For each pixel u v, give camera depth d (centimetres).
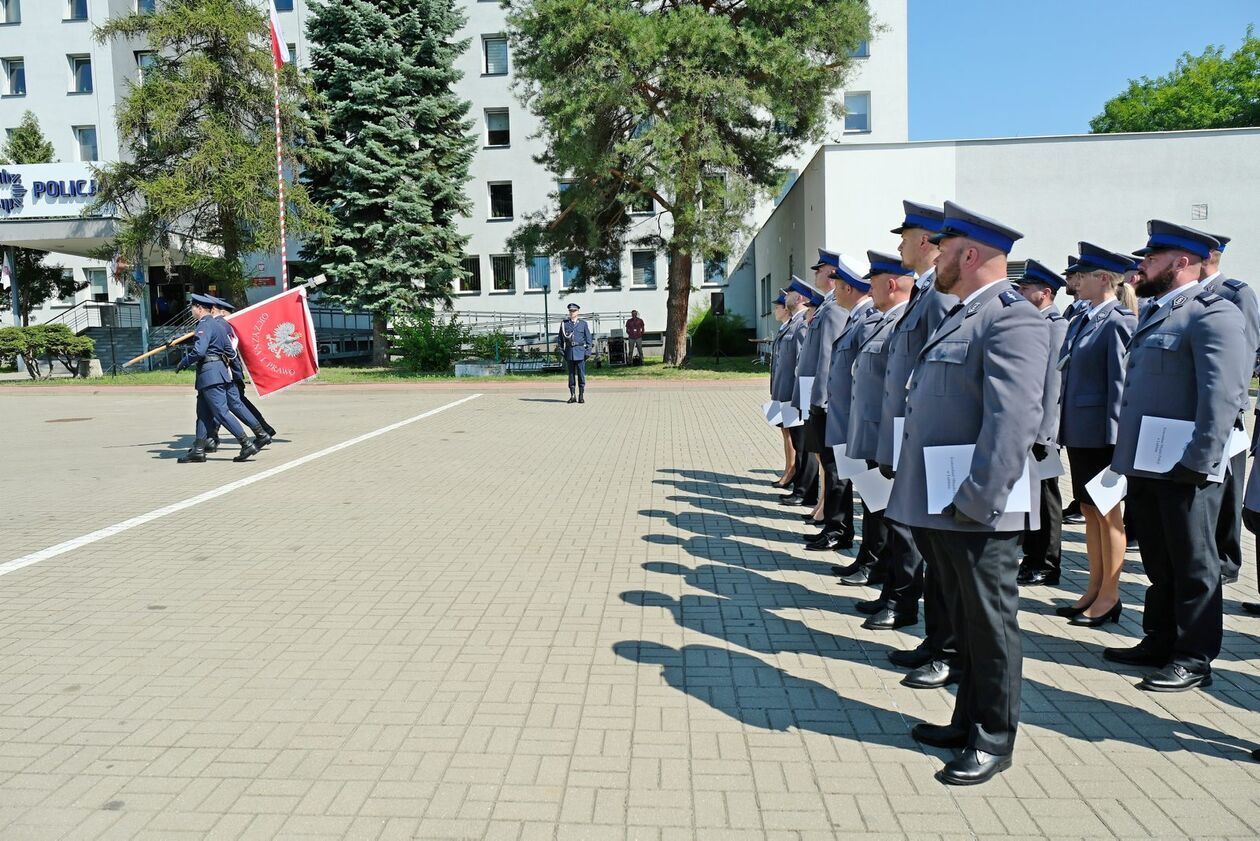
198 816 322
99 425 1573
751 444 1240
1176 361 436
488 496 892
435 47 2995
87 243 2964
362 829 313
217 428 1198
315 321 3959
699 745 375
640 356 2950
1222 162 2145
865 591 587
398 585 600
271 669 458
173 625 526
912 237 447
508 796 335
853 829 312
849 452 534
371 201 2814
